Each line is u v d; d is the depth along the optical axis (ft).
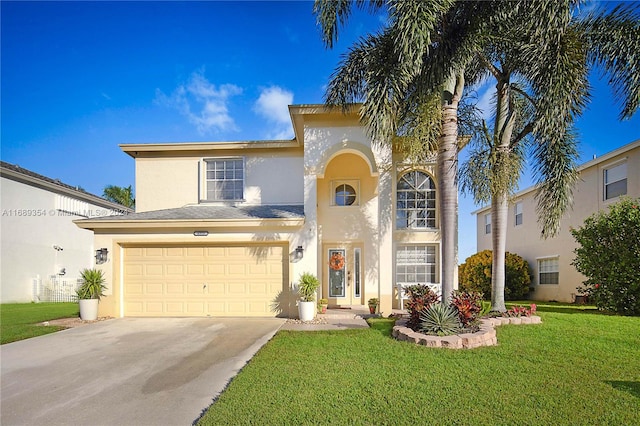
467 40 30.58
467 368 20.67
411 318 29.84
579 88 30.99
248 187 48.06
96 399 17.90
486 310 36.76
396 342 26.84
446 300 30.14
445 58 30.55
